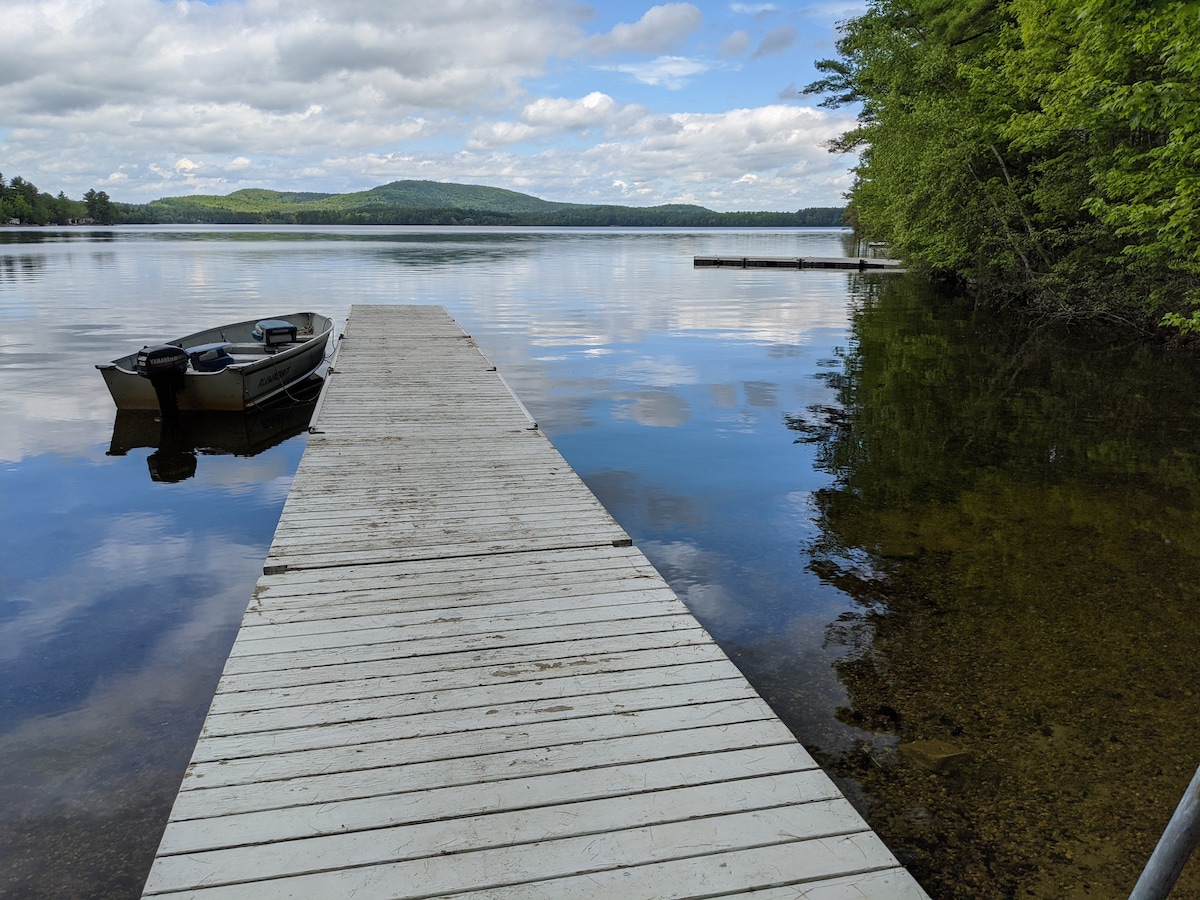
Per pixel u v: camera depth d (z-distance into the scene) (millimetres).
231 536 6105
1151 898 1519
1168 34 8789
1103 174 13508
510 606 3775
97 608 4852
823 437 8734
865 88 26047
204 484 7391
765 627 4441
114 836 2867
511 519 4977
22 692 3879
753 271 36281
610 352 14633
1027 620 4480
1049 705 3650
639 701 2994
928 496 6707
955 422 9320
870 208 32656
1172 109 8945
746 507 6488
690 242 81500
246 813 2350
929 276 29781
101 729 3559
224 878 2102
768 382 11875
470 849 2230
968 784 3111
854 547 5605
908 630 4383
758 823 2365
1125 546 5570
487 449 6633
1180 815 1451
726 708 2963
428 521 4914
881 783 3119
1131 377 11953
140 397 9688
